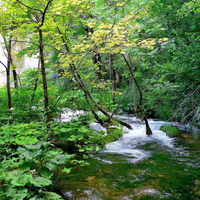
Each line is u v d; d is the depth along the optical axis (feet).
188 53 15.64
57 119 17.63
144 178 9.47
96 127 18.29
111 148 14.55
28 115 14.07
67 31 15.60
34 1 11.39
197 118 16.14
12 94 15.56
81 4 13.50
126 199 7.59
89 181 9.02
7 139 8.25
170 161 11.76
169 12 18.13
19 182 4.97
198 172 10.11
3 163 6.33
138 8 15.64
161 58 20.02
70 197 7.58
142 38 18.28
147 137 17.65
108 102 19.02
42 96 16.79
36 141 8.07
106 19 14.70
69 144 13.24
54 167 5.88
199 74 16.62
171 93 19.20
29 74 14.37
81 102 16.02
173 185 8.75
